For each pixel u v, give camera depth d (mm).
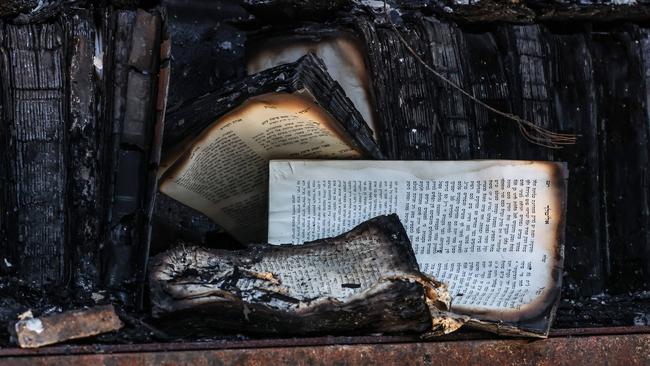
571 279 1146
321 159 1074
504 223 1069
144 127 1015
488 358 1010
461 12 1151
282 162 1066
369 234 1038
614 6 1177
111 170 1013
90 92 1012
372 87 1105
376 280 999
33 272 1009
